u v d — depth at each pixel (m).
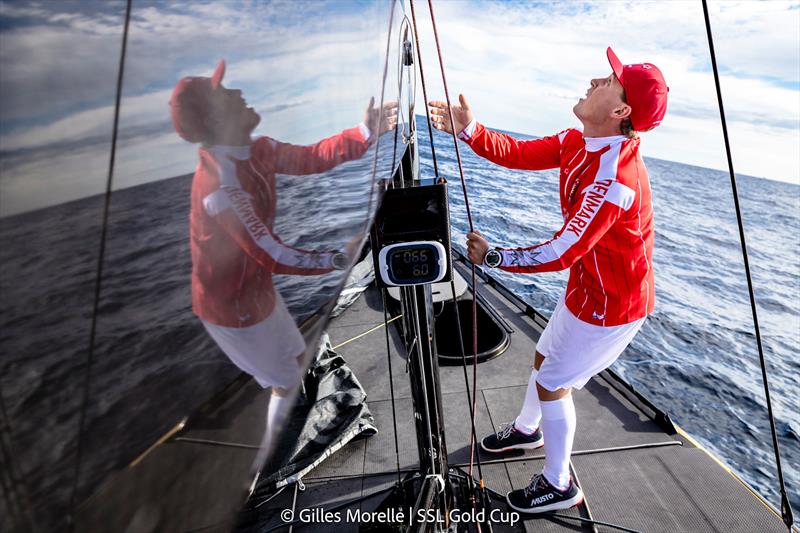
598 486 2.14
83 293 0.25
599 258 1.65
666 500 2.05
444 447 1.77
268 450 0.45
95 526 0.25
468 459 2.31
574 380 1.82
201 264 0.33
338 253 0.58
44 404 0.23
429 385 1.65
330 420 2.42
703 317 15.74
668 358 11.45
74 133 0.25
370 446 2.39
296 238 0.47
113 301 0.27
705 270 22.81
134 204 0.28
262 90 0.40
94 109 0.26
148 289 0.29
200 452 0.34
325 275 0.54
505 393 2.75
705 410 9.18
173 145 0.31
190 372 0.33
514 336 3.28
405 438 2.43
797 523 6.42
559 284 13.73
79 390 0.24
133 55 0.28
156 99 0.29
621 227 1.59
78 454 0.24
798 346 13.98
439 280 1.26
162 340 0.30
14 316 0.22
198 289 0.33
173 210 0.31
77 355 0.24
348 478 2.22
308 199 0.49
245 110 0.38
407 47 1.20
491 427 2.52
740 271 23.09
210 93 0.34
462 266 4.39
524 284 13.71
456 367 3.00
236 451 0.39
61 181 0.24
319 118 0.51
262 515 2.06
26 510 0.22
